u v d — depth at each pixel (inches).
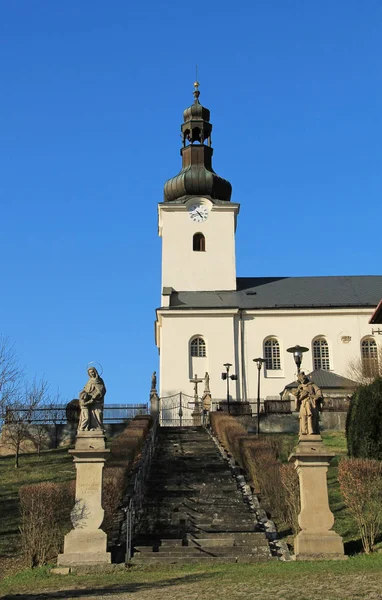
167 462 1439.5
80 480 892.6
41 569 837.2
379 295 2787.9
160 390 2647.6
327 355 2694.4
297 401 935.7
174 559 871.1
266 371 2669.8
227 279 2866.6
